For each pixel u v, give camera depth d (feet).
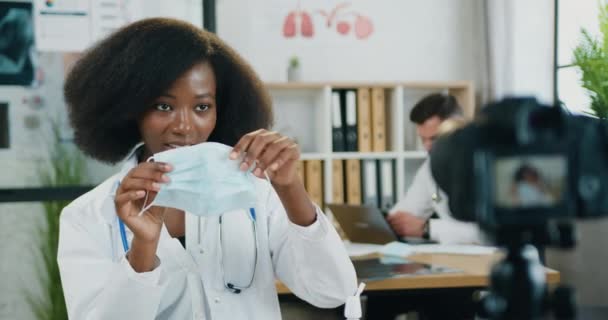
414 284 7.21
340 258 4.45
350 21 15.21
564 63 15.05
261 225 4.72
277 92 14.78
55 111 11.41
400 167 14.20
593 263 8.44
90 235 4.40
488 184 1.75
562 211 1.74
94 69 4.74
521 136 1.72
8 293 11.18
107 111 4.73
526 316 1.90
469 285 7.27
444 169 1.87
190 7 12.34
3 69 11.30
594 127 1.77
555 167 1.74
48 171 11.36
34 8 11.41
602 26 13.89
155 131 4.50
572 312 1.91
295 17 14.94
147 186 3.77
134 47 4.50
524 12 15.19
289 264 4.69
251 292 4.65
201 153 3.97
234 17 14.67
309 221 4.37
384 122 14.33
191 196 3.89
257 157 4.00
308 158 13.96
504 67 15.05
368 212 9.55
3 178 11.26
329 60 15.15
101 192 4.56
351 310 4.54
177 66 4.39
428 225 10.55
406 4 15.46
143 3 11.97
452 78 15.71
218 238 4.65
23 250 11.23
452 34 15.69
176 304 4.61
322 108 14.19
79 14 11.58
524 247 1.86
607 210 1.77
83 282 4.24
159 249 4.52
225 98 5.14
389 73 15.43
